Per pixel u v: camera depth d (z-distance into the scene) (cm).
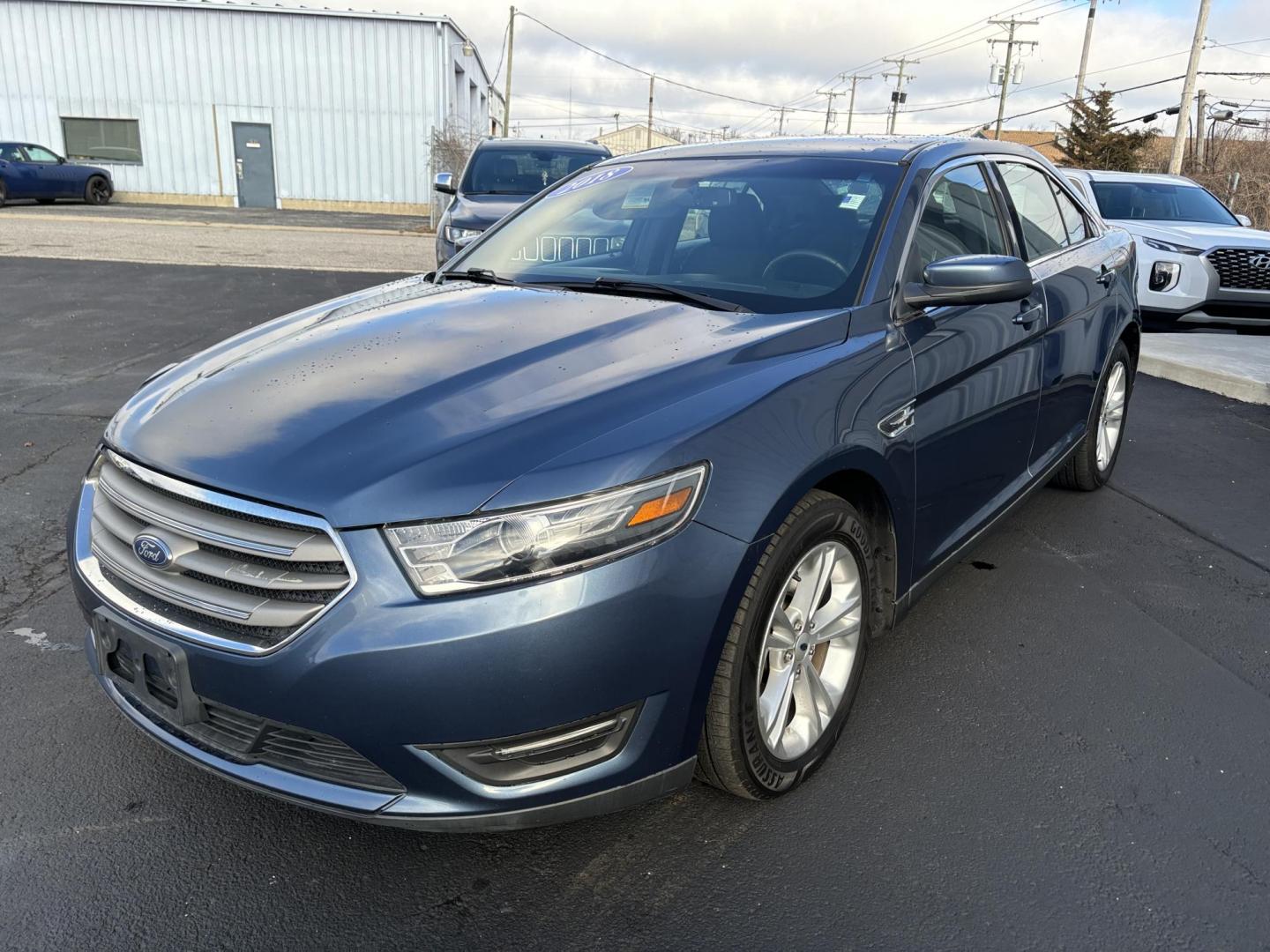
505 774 201
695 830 242
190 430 226
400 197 3125
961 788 260
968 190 352
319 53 2988
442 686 190
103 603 225
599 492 197
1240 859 235
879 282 290
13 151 2583
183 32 2964
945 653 333
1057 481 496
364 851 235
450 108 3158
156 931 208
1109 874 228
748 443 221
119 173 3064
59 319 912
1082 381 429
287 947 205
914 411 277
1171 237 959
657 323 273
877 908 217
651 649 202
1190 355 824
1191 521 465
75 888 220
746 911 216
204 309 995
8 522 430
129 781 258
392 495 195
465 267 365
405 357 255
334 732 196
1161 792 261
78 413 603
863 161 336
